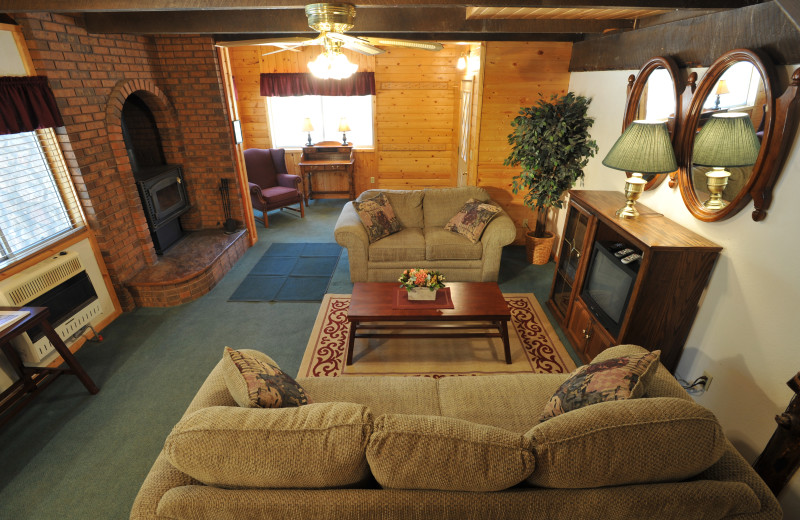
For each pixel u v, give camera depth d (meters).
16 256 2.88
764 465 1.88
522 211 5.14
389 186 7.14
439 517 1.26
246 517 1.26
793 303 1.89
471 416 1.99
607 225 2.87
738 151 2.15
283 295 4.13
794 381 1.70
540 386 2.18
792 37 1.86
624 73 3.42
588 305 3.08
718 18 2.33
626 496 1.26
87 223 3.43
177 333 3.53
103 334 3.51
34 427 2.58
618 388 1.60
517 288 4.24
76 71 3.21
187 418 1.41
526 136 4.04
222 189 4.91
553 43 4.41
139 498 1.36
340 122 6.63
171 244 4.66
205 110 4.57
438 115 6.64
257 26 3.20
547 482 1.30
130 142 4.25
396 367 3.11
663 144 2.42
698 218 2.45
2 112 2.62
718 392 2.36
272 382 1.68
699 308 2.50
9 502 2.12
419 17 3.34
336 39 2.31
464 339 3.43
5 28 2.69
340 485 1.34
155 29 3.24
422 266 4.06
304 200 7.04
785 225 1.92
